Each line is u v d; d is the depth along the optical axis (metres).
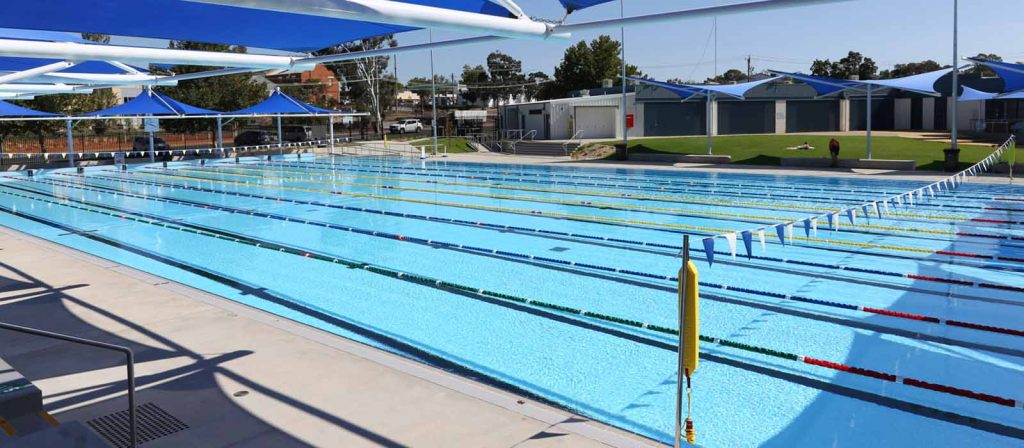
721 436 4.89
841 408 5.31
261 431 4.64
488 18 5.51
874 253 10.77
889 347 6.63
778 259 10.48
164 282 9.11
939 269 9.66
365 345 6.48
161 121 41.78
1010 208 14.77
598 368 6.26
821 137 34.31
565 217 15.23
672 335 7.15
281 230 14.13
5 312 7.66
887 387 5.69
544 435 4.53
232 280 9.86
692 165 27.39
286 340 6.60
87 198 20.17
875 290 8.66
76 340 4.22
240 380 5.56
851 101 43.56
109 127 50.84
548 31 6.00
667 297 8.58
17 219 16.08
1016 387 5.66
